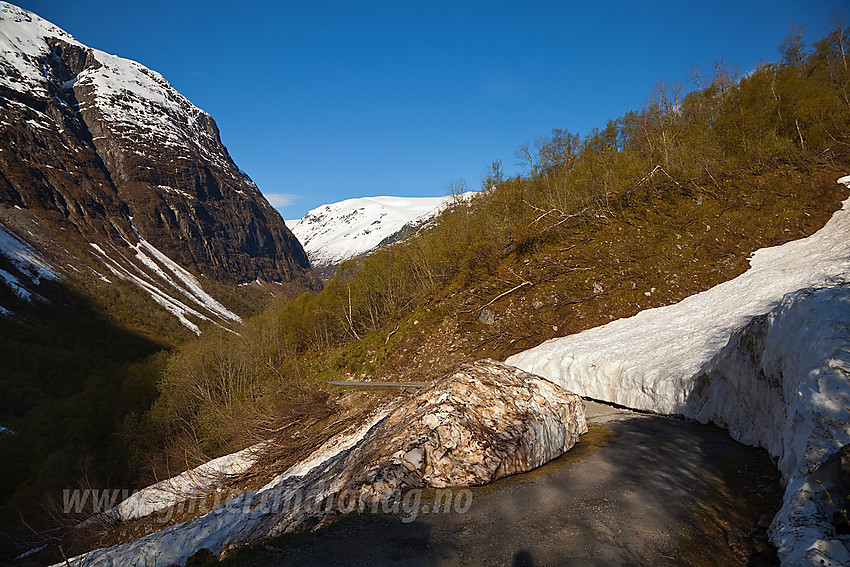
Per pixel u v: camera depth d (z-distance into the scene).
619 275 37.31
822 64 58.94
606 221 43.12
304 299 57.69
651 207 42.78
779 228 37.22
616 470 10.62
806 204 38.53
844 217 35.22
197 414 46.56
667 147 47.91
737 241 37.22
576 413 14.34
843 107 46.62
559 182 50.50
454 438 10.50
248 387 47.69
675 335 25.34
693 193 42.91
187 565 8.48
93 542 27.58
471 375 12.91
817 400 7.62
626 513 8.17
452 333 39.12
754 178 42.75
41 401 69.94
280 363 52.88
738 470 10.23
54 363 89.56
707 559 6.65
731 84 62.38
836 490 6.52
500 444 10.74
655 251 38.28
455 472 9.91
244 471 31.20
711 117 57.69
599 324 34.41
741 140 47.59
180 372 48.84
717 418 15.05
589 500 8.83
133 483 40.22
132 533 26.81
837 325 8.72
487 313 38.88
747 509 8.22
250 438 35.22
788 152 43.91
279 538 7.73
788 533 6.31
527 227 44.19
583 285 37.69
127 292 179.12
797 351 9.62
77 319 140.88
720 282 33.94
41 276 157.38
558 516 8.12
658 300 34.44
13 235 177.62
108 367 97.12
